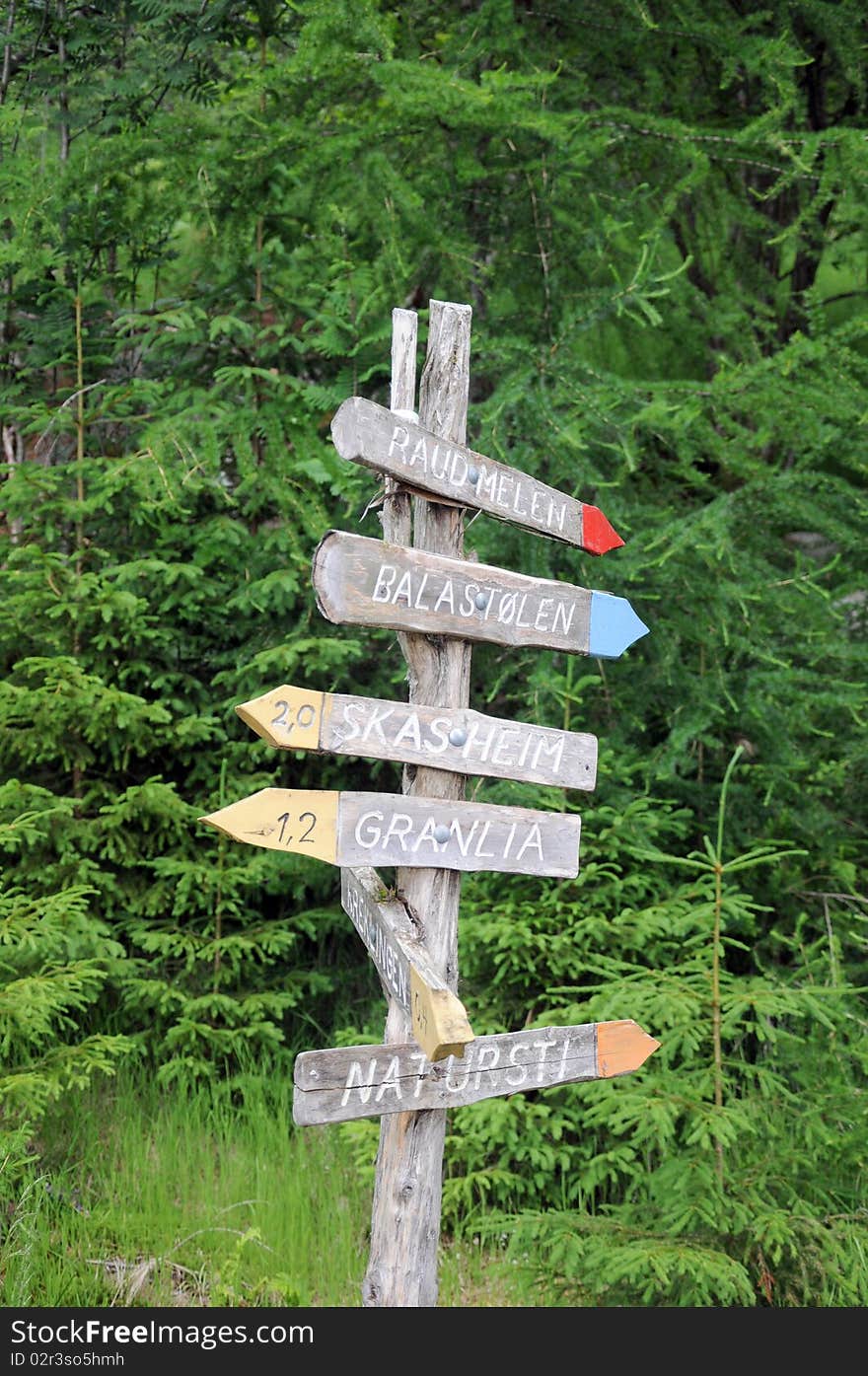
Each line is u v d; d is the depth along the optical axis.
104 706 5.02
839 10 5.77
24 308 6.09
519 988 4.91
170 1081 5.31
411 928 2.95
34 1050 5.14
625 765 5.37
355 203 5.66
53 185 5.52
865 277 7.01
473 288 6.18
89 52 6.48
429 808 2.96
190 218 6.09
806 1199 4.02
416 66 5.17
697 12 5.82
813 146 5.21
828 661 5.68
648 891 5.10
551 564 5.50
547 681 5.07
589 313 5.34
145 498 5.38
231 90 6.04
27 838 4.84
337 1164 4.94
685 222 6.34
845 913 5.27
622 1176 4.69
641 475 6.11
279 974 5.78
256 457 6.20
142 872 5.62
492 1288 4.39
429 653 3.10
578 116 5.47
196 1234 4.32
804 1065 4.28
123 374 6.39
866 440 5.28
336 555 2.83
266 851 5.47
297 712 2.79
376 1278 3.08
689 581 5.29
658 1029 4.36
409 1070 2.94
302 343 5.75
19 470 5.25
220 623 5.74
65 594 5.25
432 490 2.99
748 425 6.51
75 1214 4.43
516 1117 4.46
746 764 5.57
